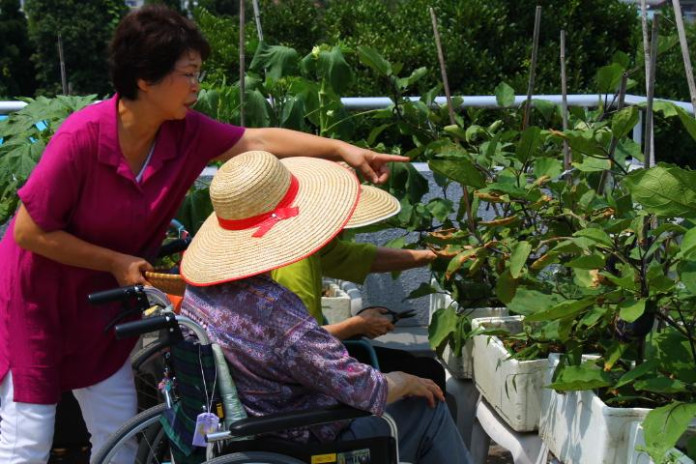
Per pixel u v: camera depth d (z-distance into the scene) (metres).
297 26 7.72
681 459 2.28
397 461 2.41
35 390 2.62
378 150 3.77
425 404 2.62
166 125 2.65
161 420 2.58
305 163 2.53
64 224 2.57
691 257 2.30
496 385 3.04
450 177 2.87
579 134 2.89
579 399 2.61
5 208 3.49
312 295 2.77
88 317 2.66
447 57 6.26
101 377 2.72
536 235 3.08
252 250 2.25
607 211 2.83
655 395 2.58
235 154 2.84
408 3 6.90
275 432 2.28
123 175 2.54
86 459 3.37
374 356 2.74
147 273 2.57
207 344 2.26
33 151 3.50
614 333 2.62
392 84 3.69
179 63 2.44
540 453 2.89
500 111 4.79
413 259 3.12
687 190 2.26
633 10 6.65
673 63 6.05
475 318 3.25
